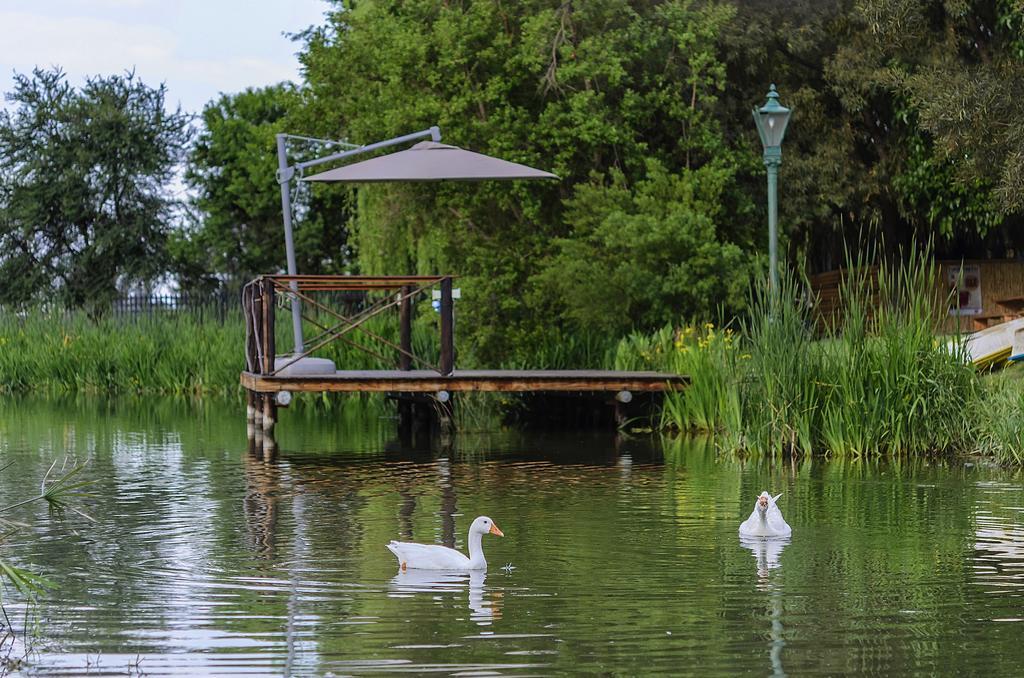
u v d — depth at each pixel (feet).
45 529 42.75
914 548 38.96
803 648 28.04
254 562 37.22
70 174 166.09
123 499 49.57
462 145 90.07
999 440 59.36
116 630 29.55
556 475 56.29
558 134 89.97
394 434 75.31
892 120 96.73
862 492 50.34
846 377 62.80
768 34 95.20
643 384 75.31
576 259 85.61
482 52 90.12
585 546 39.52
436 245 93.61
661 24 94.48
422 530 42.52
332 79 99.35
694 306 87.20
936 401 62.75
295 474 56.90
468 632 29.32
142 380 112.37
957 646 28.17
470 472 57.47
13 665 26.89
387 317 101.55
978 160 81.76
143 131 170.19
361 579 34.91
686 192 88.07
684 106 92.27
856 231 106.11
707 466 59.21
